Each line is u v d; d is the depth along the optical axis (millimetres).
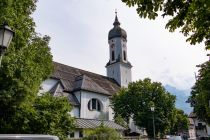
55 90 45000
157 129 47750
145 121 48000
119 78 71250
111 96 55656
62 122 19219
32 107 18094
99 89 51750
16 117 16906
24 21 17812
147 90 49781
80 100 47688
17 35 16172
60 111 19297
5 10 14305
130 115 50719
